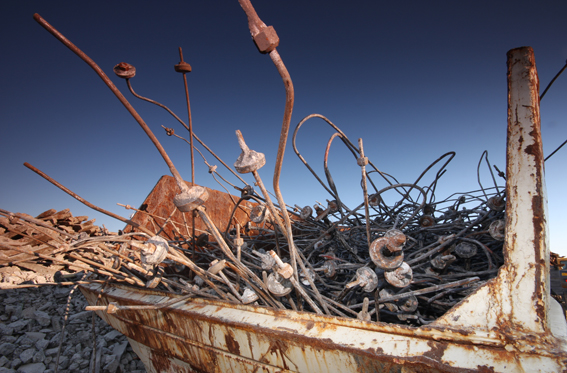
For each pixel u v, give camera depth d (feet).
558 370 2.86
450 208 9.89
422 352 3.51
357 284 4.84
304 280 5.94
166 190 12.98
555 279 11.36
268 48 2.74
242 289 6.81
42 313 12.50
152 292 7.06
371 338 3.94
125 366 11.13
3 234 13.79
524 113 3.52
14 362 10.07
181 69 4.93
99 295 8.48
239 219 15.15
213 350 5.61
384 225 9.66
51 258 6.29
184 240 9.95
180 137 7.43
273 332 4.62
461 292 5.55
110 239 6.23
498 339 3.22
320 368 4.26
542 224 3.27
